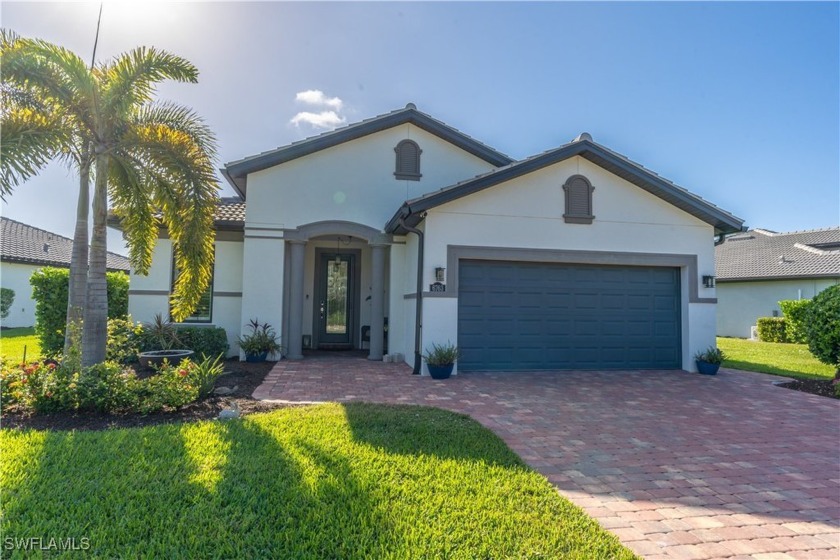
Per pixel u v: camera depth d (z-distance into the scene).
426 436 6.00
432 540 3.51
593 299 11.95
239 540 3.42
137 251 9.72
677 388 9.88
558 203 11.57
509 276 11.59
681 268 12.27
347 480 4.48
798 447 6.19
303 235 12.89
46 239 28.83
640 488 4.78
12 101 7.92
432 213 11.01
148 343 11.20
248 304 12.57
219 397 7.91
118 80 8.25
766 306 25.11
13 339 17.88
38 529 3.47
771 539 3.83
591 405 8.23
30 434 5.54
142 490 4.13
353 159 13.24
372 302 13.22
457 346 11.08
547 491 4.48
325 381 9.87
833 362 10.35
